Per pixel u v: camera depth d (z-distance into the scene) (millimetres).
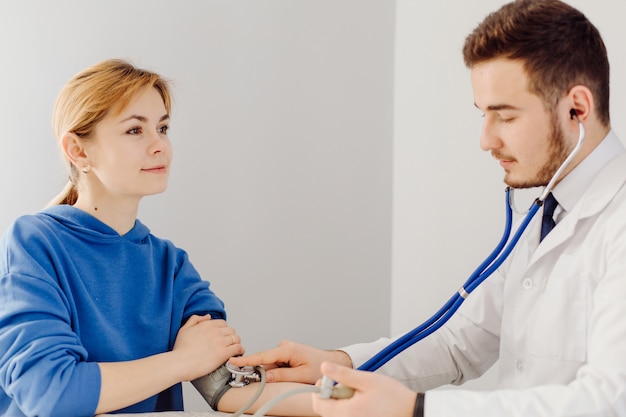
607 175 1085
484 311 1359
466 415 895
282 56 1927
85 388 1109
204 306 1388
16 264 1182
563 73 1034
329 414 941
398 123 1983
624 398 865
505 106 1061
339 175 1975
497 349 1402
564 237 1101
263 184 1914
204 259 1872
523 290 1167
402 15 1976
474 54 1083
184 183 1851
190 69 1848
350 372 936
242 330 1903
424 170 1911
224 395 1241
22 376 1102
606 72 1084
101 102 1245
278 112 1926
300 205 1945
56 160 1747
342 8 1972
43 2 1745
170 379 1186
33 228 1226
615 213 1046
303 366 1279
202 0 1853
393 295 1980
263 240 1917
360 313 1982
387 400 919
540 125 1056
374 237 1985
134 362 1180
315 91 1953
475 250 1795
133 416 1122
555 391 899
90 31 1771
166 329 1330
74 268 1231
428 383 1369
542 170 1086
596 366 916
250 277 1907
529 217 1140
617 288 953
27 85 1742
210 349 1255
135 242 1341
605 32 1534
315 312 1959
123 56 1795
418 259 1922
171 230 1848
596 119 1091
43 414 1092
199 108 1857
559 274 1103
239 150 1894
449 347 1376
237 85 1890
